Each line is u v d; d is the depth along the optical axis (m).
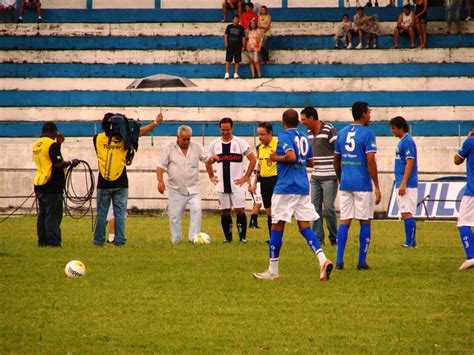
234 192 42.19
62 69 78.75
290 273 31.38
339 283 29.27
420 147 65.56
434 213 58.59
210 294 27.31
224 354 20.58
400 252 38.19
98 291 27.78
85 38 81.56
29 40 81.31
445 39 80.19
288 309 25.19
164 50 79.62
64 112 75.12
